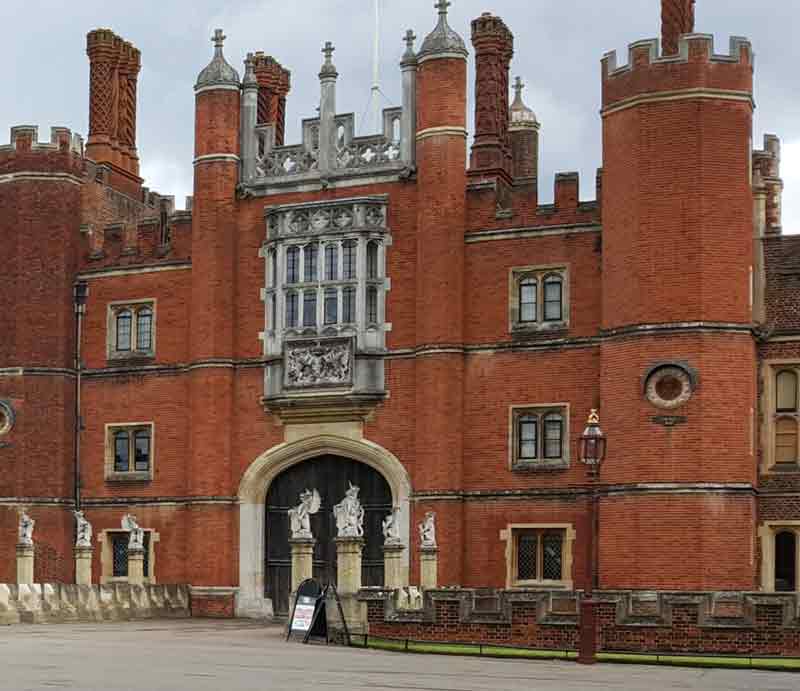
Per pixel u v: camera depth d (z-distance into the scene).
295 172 40.53
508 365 37.41
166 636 30.33
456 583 36.94
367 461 38.84
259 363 40.44
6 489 41.91
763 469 35.31
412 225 38.97
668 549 33.38
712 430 33.53
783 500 35.03
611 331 34.94
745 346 34.12
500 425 37.31
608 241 35.34
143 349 42.53
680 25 37.84
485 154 40.59
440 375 37.62
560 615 27.38
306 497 33.41
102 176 45.28
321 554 39.72
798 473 35.03
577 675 22.41
